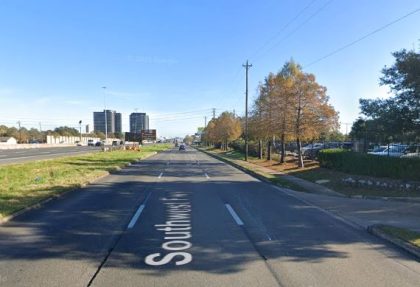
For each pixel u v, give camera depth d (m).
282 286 6.23
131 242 9.01
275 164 38.50
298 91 32.62
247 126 48.06
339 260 7.70
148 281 6.43
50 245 8.73
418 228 10.56
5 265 7.29
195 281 6.44
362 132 31.88
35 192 16.62
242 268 7.14
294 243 9.03
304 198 16.97
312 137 33.75
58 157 48.78
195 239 9.32
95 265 7.29
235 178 26.22
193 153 82.19
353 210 13.84
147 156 61.94
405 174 20.81
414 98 19.08
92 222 11.31
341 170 26.88
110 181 23.45
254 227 10.76
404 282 6.46
